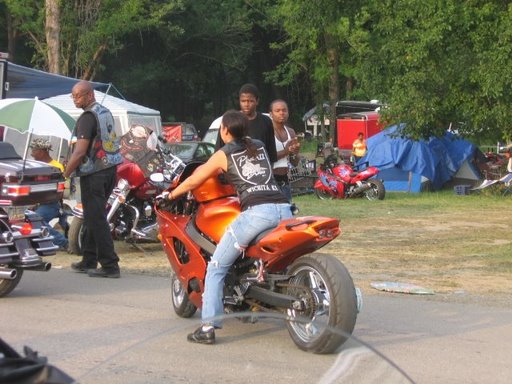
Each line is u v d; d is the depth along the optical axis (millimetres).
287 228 7242
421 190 29047
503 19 24344
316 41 52125
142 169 13266
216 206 8039
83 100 11250
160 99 69500
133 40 62844
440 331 8531
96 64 47344
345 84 61500
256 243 7508
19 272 10023
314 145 59969
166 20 59750
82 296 10234
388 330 8555
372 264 13367
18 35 58062
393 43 26609
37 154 13969
